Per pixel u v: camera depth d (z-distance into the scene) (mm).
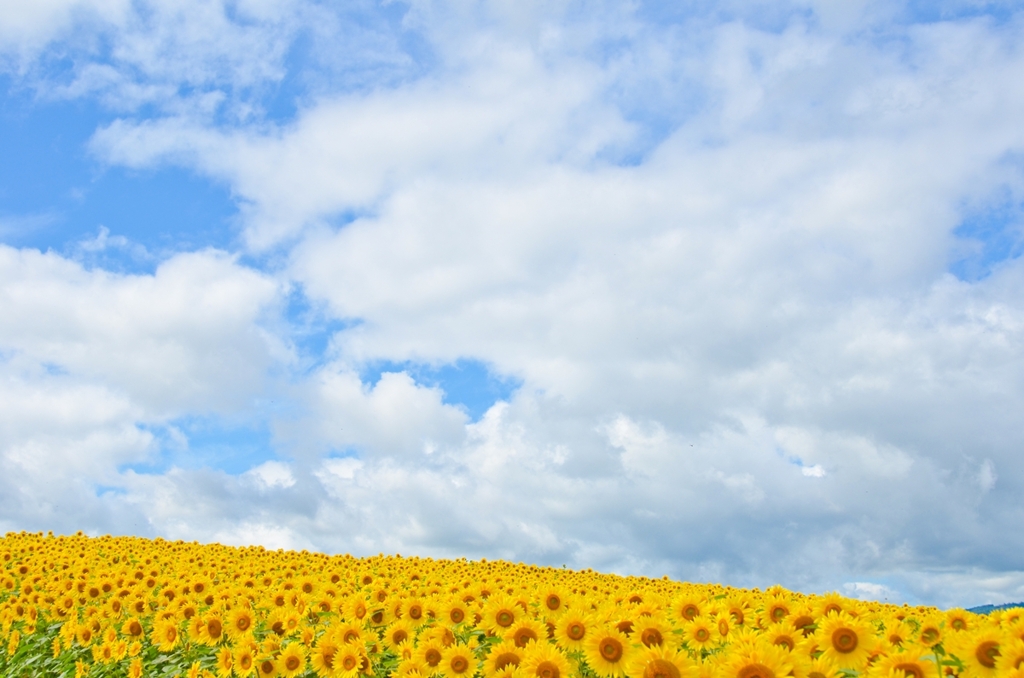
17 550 25766
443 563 28328
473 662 8383
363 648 9703
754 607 10023
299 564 24453
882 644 7117
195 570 21125
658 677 6516
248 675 10242
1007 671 5898
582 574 28031
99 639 13695
